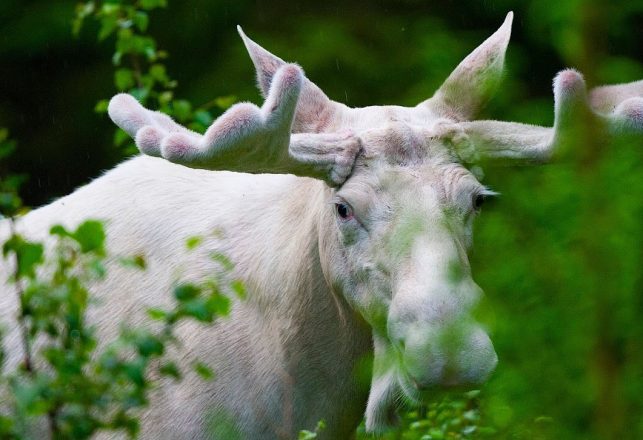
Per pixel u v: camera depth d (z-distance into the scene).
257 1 19.11
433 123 8.27
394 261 7.59
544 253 9.28
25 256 7.53
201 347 8.88
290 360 8.78
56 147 19.17
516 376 8.78
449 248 7.51
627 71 11.15
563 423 8.38
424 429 9.98
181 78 18.70
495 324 7.82
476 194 7.95
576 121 7.52
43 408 7.29
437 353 7.14
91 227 7.38
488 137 8.30
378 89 17.91
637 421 7.71
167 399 8.81
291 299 8.73
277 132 7.71
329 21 19.14
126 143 15.14
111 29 12.05
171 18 18.89
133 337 7.51
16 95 19.42
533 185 10.25
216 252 9.14
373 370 8.20
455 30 18.02
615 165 8.34
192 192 9.55
